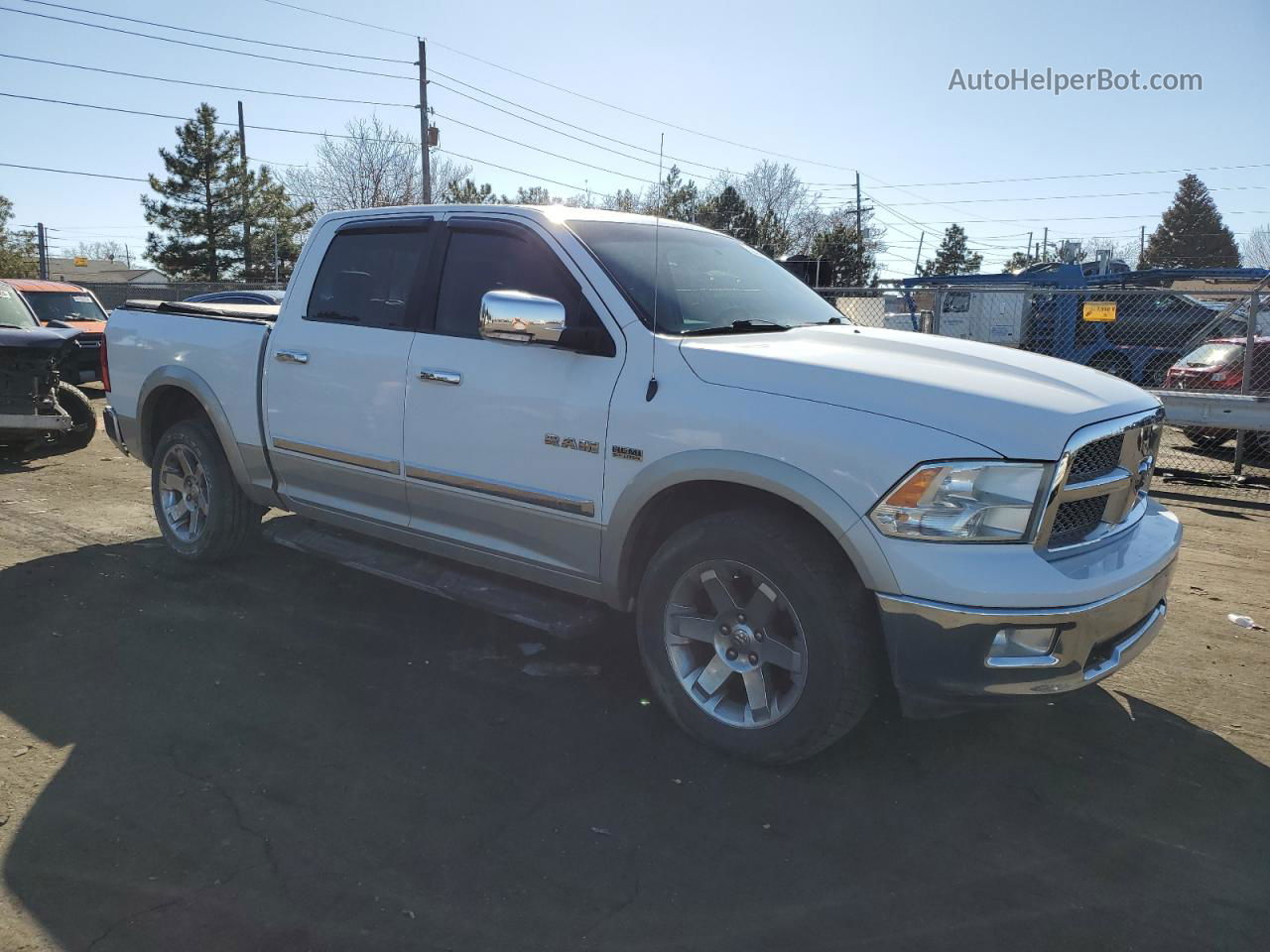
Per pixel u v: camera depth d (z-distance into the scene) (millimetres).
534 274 3771
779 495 2979
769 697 3188
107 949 2281
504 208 3951
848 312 7219
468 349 3838
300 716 3535
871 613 2986
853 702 2980
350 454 4273
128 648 4137
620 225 3998
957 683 2830
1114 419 3039
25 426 8109
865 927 2432
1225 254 77375
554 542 3646
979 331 17484
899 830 2883
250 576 5152
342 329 4336
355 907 2457
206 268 44406
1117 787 3166
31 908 2422
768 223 37688
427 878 2590
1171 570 3324
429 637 4359
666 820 2900
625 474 3346
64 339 8328
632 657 4180
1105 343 15789
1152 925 2469
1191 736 3553
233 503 5062
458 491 3877
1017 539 2807
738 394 3125
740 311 3824
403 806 2939
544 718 3564
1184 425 9586
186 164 42656
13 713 3504
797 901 2529
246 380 4727
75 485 7512
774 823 2902
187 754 3234
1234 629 4742
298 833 2783
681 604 3350
